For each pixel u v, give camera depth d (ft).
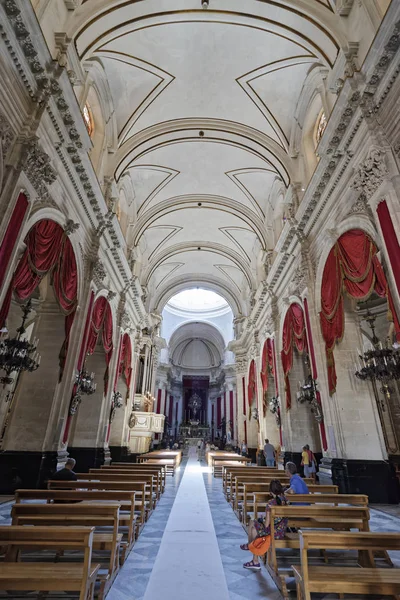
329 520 12.79
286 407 42.47
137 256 60.39
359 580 8.46
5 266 19.12
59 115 24.02
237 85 37.96
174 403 141.28
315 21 27.17
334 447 27.94
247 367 77.71
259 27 30.48
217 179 52.95
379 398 40.47
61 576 8.21
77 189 29.99
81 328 32.55
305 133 38.17
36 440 27.58
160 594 10.10
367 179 22.40
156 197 54.90
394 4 18.16
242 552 14.78
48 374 29.60
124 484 18.30
